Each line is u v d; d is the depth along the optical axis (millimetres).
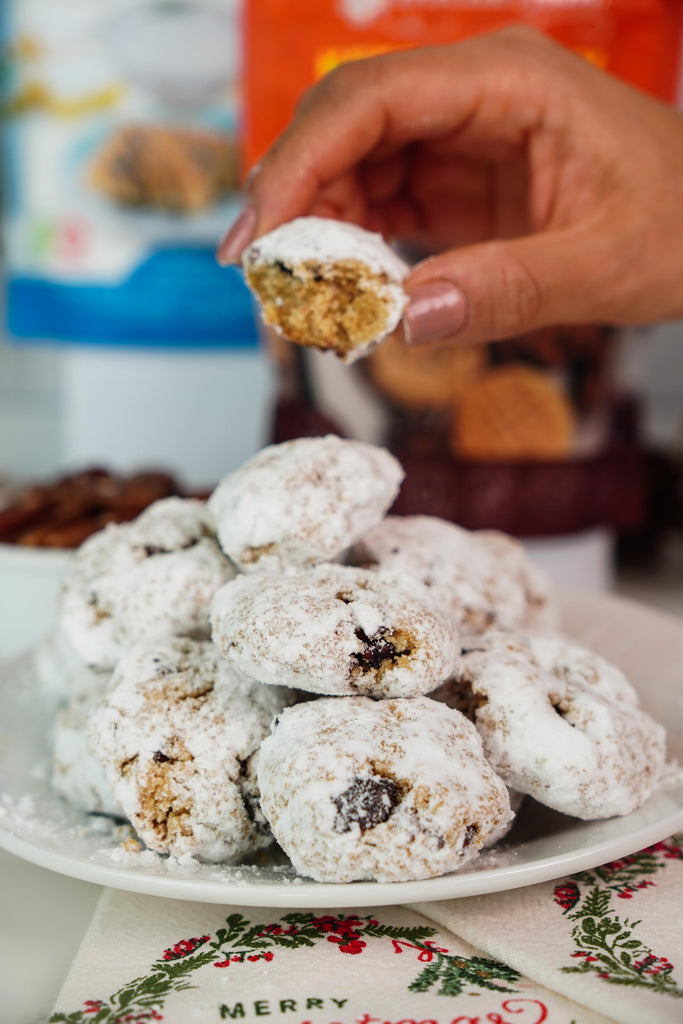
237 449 721
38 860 259
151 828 264
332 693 261
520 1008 232
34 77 622
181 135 633
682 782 281
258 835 270
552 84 350
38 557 380
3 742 306
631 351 519
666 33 514
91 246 656
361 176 396
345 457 296
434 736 252
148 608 294
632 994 230
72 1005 233
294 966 242
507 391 500
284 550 289
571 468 517
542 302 335
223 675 280
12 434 762
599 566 562
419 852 243
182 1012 231
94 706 276
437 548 314
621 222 344
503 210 409
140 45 610
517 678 274
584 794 263
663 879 267
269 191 342
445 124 361
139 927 253
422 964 244
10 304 685
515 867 249
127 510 413
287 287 318
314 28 518
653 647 353
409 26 515
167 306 670
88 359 699
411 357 493
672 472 621
